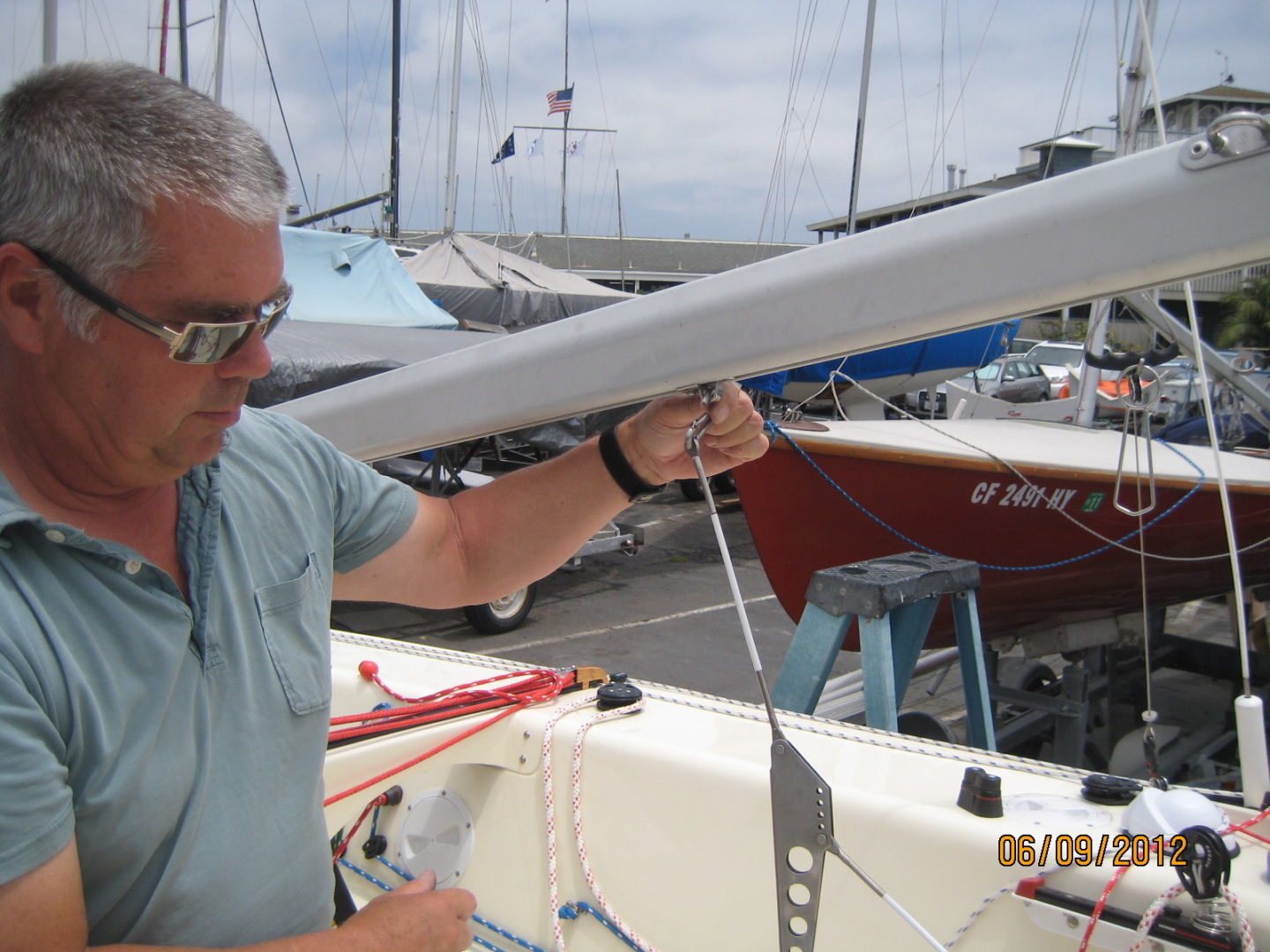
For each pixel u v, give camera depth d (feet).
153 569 2.67
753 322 3.27
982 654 8.35
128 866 2.60
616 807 5.20
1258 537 15.16
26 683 2.34
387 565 3.79
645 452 3.93
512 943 5.37
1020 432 16.10
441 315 28.43
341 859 5.92
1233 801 4.60
